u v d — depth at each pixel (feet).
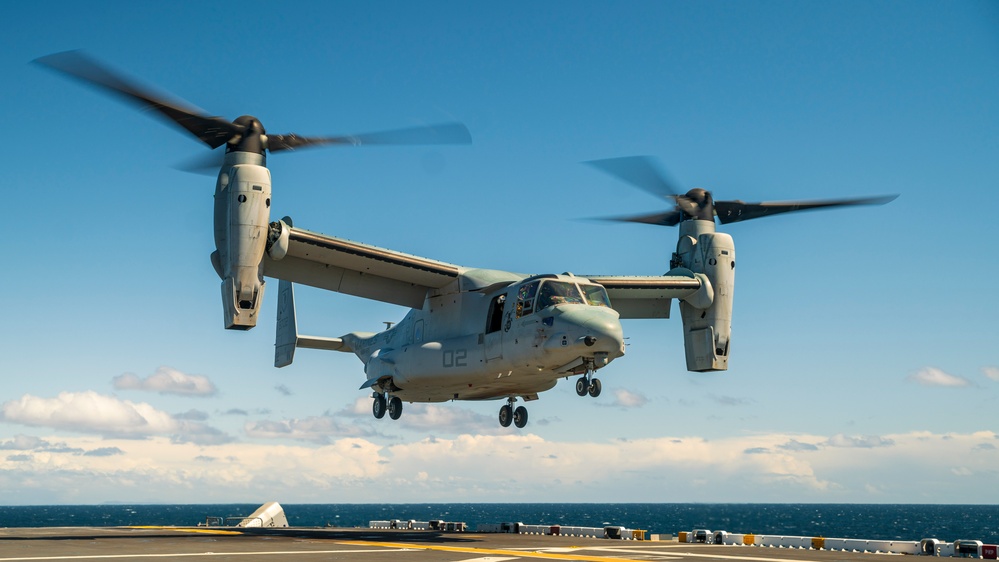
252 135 64.54
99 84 60.08
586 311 63.52
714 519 586.04
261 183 62.54
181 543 52.80
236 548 48.34
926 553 52.21
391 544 53.36
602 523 480.23
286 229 65.10
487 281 72.28
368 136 66.80
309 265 71.82
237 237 61.82
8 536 61.72
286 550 47.14
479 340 70.23
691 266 83.20
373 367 81.20
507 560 42.60
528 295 66.39
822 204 83.35
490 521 632.79
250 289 62.34
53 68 58.75
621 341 62.54
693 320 83.05
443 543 55.42
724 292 81.71
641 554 48.42
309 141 67.00
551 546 54.19
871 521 529.86
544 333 63.98
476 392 78.33
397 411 83.82
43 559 40.98
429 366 74.02
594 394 64.75
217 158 65.36
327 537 61.31
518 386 74.54
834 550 55.57
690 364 83.25
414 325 79.05
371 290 75.66
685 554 48.88
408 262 71.61
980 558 49.57
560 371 67.31
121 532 69.00
